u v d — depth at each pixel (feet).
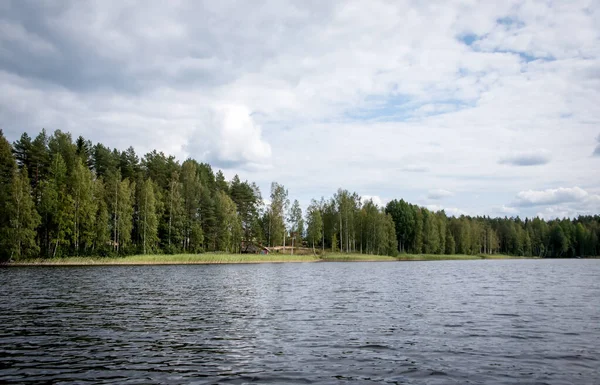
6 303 89.30
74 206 275.59
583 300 98.37
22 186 249.75
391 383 37.32
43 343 52.60
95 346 51.11
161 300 96.63
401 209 536.01
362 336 57.11
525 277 183.93
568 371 40.93
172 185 359.05
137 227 342.23
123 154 366.02
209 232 388.57
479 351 48.80
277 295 108.78
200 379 38.27
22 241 246.47
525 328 63.10
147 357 45.93
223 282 150.51
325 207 515.91
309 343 52.90
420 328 63.05
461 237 569.23
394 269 258.98
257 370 41.14
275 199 431.84
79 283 138.31
